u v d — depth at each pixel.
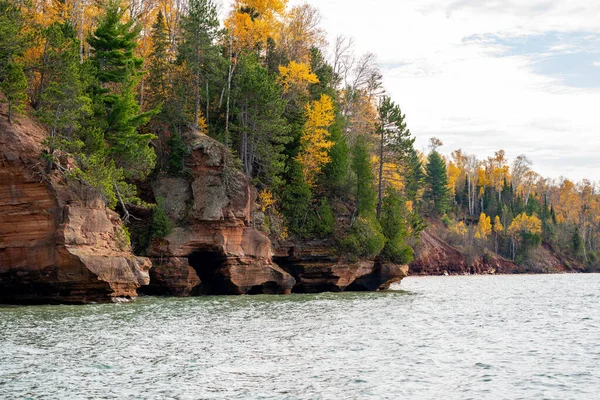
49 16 57.41
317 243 63.91
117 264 42.19
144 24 72.94
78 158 43.62
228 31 69.62
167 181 55.47
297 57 81.56
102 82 52.88
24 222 39.78
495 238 149.88
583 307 45.16
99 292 41.47
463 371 19.77
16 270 39.53
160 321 30.97
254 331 28.05
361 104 86.31
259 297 51.53
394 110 74.38
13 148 39.78
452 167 178.50
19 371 18.16
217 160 55.50
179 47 62.81
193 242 53.47
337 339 26.03
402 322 33.16
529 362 21.45
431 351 23.45
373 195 68.88
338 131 70.81
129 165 50.50
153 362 20.08
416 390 17.12
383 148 75.00
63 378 17.48
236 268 54.75
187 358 20.92
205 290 55.91
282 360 20.98
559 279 107.88
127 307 38.56
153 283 52.09
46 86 44.22
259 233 57.31
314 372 19.17
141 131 58.56
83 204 41.84
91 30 61.53
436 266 128.62
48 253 39.59
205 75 63.66
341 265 63.09
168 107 58.78
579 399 16.44
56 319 30.80
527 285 83.62
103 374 18.16
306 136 67.00
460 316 37.41
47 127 43.34
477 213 168.88
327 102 67.06
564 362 21.53
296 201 64.31
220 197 54.75
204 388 16.81
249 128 60.62
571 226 167.38
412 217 81.69
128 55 52.84
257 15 75.69
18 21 42.94
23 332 25.78
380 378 18.50
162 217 53.06
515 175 196.25
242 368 19.53
